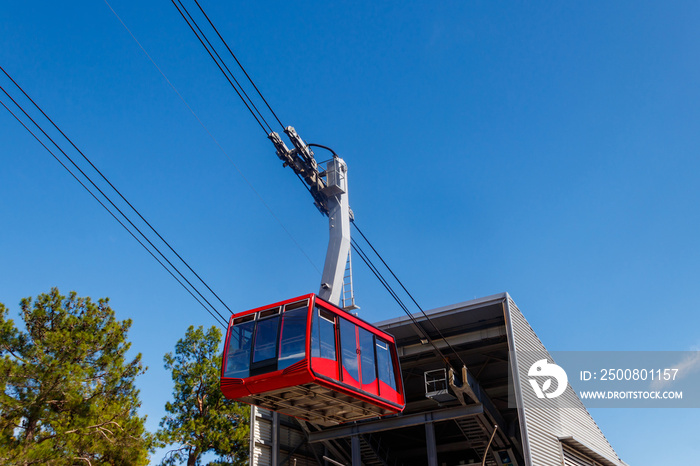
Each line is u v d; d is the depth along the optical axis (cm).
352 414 1895
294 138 1892
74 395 2712
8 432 2511
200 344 4088
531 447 2467
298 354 1556
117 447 2752
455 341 3006
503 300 2720
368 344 1831
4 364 2586
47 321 3164
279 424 3144
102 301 3359
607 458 3294
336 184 2017
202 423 3769
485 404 2883
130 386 3166
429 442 2877
